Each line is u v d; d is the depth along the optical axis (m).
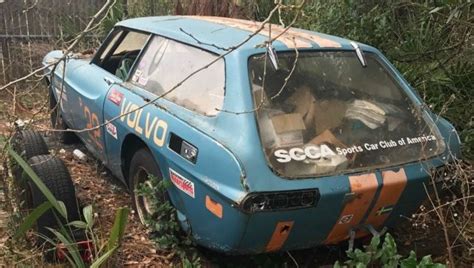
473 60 5.77
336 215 3.30
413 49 5.97
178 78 4.00
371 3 6.54
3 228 4.30
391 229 4.21
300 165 3.21
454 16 5.30
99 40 8.22
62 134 6.22
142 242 4.17
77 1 9.30
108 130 4.59
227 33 4.04
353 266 3.46
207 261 3.93
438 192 3.74
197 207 3.47
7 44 9.04
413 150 3.59
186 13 7.92
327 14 6.67
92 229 3.86
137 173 4.30
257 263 3.95
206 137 3.36
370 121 3.60
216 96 3.55
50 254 3.84
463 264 4.09
